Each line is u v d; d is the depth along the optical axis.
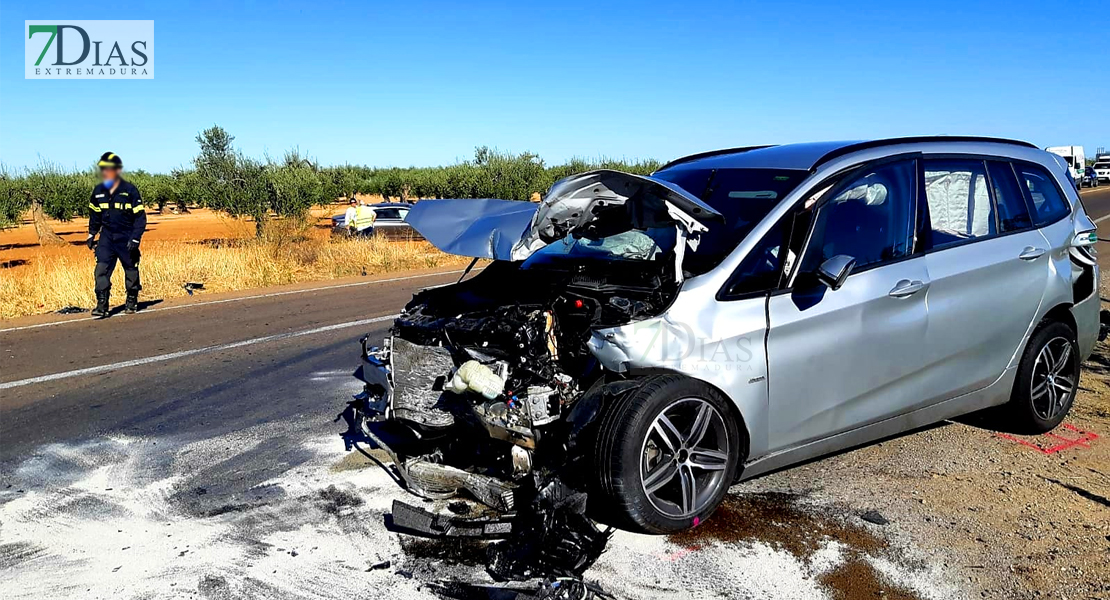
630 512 3.65
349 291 13.16
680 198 3.84
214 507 4.27
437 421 4.11
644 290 3.99
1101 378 6.40
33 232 37.69
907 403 4.51
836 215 4.30
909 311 4.40
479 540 3.78
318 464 4.87
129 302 10.94
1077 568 3.49
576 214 4.33
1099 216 27.61
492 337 4.02
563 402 3.80
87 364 7.66
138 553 3.76
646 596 3.29
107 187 10.52
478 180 32.34
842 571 3.49
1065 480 4.46
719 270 3.92
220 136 21.95
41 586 3.46
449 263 18.33
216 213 22.62
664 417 3.70
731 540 3.77
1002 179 5.07
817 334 4.07
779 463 4.16
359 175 56.47
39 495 4.47
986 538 3.78
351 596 3.34
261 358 7.86
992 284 4.75
